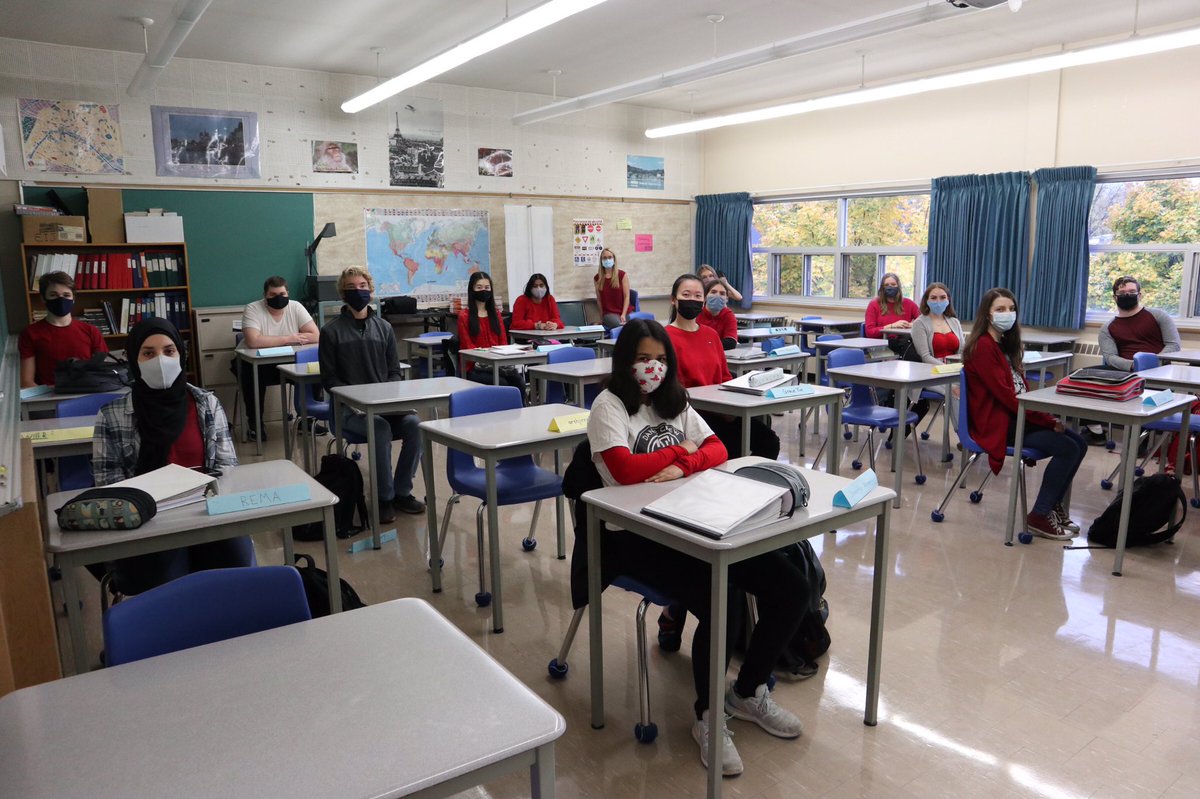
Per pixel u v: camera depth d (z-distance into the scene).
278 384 6.34
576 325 8.88
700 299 3.77
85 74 6.55
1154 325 5.52
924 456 5.39
